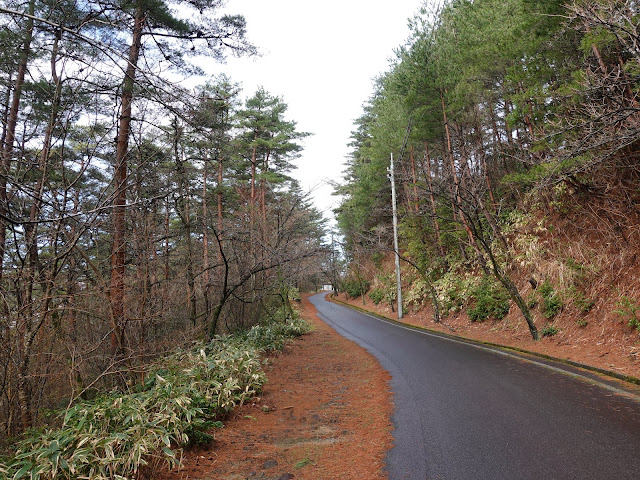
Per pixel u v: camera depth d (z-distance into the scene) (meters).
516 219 16.56
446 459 4.29
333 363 11.05
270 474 4.32
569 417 5.23
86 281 7.40
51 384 6.70
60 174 6.34
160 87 4.45
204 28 8.45
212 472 4.43
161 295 8.43
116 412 4.95
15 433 5.84
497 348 11.25
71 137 6.60
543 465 3.93
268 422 6.22
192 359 7.77
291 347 13.77
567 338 10.33
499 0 14.20
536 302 12.80
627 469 3.70
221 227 13.63
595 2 7.92
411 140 21.64
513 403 6.04
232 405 6.50
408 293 25.20
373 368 10.01
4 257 5.74
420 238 23.58
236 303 14.16
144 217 7.75
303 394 7.85
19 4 5.20
